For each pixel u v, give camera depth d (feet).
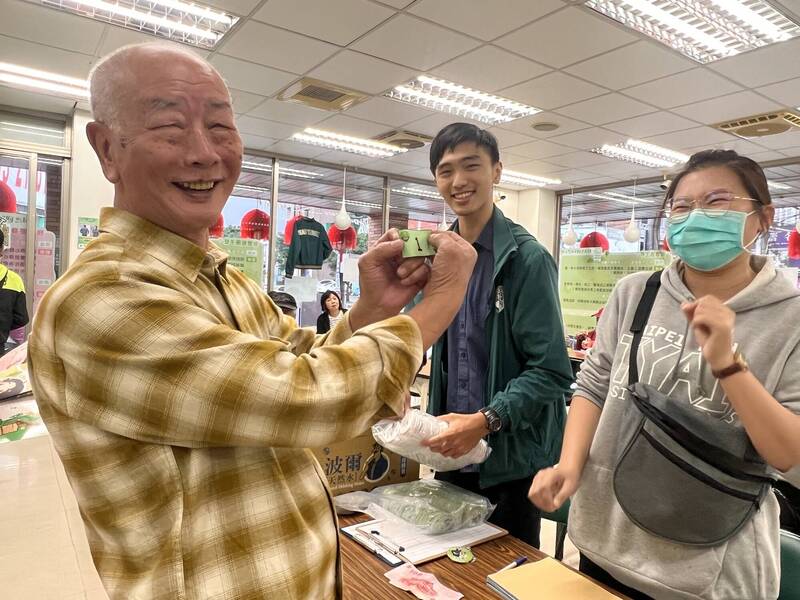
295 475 2.28
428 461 4.17
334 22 10.32
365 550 3.69
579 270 21.49
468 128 4.91
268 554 2.01
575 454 3.61
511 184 25.75
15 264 15.76
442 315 2.30
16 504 3.46
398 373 2.06
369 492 4.51
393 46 11.27
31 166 15.75
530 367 4.61
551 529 9.67
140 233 2.04
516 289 4.72
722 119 15.08
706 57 11.50
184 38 11.37
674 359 3.29
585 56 11.52
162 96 1.96
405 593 3.18
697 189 3.29
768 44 10.70
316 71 12.67
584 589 3.18
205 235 2.30
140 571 1.91
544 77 12.71
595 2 9.56
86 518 2.00
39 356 1.89
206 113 2.05
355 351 2.00
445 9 9.73
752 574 3.02
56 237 16.37
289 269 21.38
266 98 14.51
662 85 12.91
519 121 16.05
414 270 2.55
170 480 1.88
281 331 2.94
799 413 2.81
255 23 10.44
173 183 2.02
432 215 25.77
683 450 3.04
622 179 23.50
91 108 2.11
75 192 15.98
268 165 20.97
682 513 3.01
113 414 1.78
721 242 3.17
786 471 2.72
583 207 27.58
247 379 1.74
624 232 22.13
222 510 1.97
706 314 2.68
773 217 3.28
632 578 3.24
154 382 1.73
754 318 3.11
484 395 5.00
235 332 1.87
